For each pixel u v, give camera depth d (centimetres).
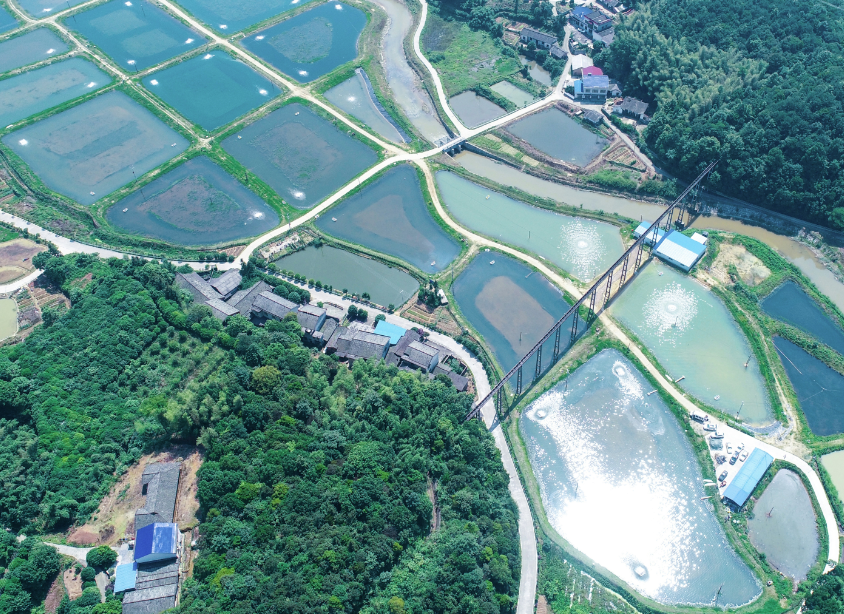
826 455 17688
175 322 19725
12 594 13962
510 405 18975
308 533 14412
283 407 16988
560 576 15762
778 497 16988
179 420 16612
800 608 15138
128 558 14875
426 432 16838
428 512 15488
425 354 19112
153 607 13675
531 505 16975
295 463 15500
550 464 17950
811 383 19262
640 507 17062
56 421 17175
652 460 17862
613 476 17638
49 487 15962
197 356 18825
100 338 19150
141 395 18075
